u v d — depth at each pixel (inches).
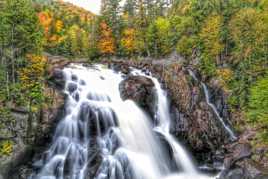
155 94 2177.7
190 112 2305.6
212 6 3459.6
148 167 1796.3
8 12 1883.6
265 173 1758.1
